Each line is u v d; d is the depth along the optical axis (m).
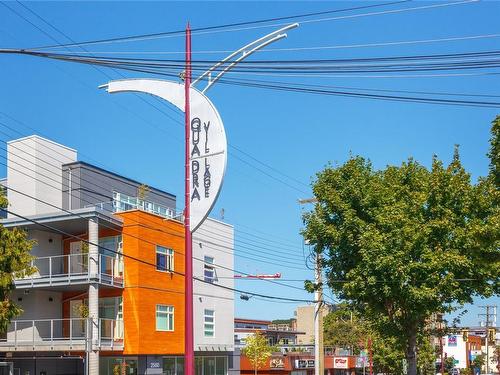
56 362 38.94
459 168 30.48
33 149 40.25
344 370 73.94
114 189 43.38
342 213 31.16
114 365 37.56
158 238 39.16
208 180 18.41
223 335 45.28
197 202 18.47
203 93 18.73
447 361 98.50
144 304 37.31
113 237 38.34
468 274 28.95
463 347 116.25
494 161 19.69
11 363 34.50
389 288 28.83
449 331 35.47
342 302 34.72
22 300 38.22
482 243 24.81
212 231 45.16
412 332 31.30
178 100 19.16
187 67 18.88
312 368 67.06
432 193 29.72
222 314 45.38
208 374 43.81
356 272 29.84
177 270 40.59
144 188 42.09
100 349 35.03
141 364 36.94
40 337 37.66
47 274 38.50
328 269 32.47
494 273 28.58
